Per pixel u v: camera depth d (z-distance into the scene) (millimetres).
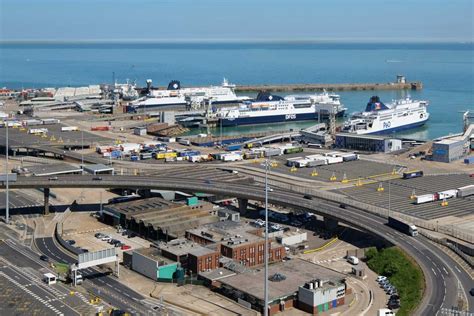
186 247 176375
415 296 151625
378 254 182125
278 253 181625
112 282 165875
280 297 147500
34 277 167500
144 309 148000
